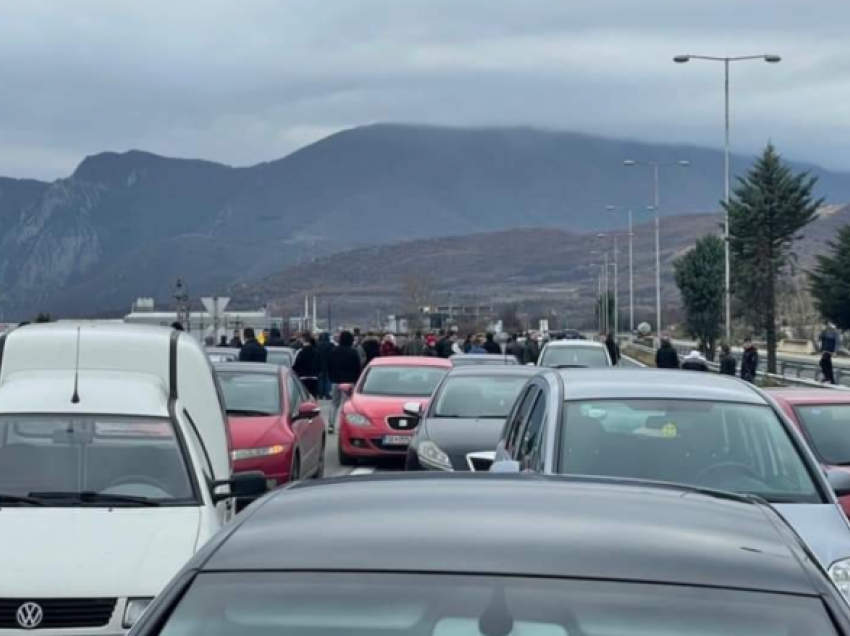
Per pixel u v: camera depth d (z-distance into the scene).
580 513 6.52
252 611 5.65
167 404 14.93
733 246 99.00
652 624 5.46
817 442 19.48
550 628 5.41
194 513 13.29
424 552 5.93
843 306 120.75
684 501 6.94
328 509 6.61
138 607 11.69
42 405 14.66
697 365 40.44
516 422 16.69
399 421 32.88
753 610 5.59
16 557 12.02
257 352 43.09
